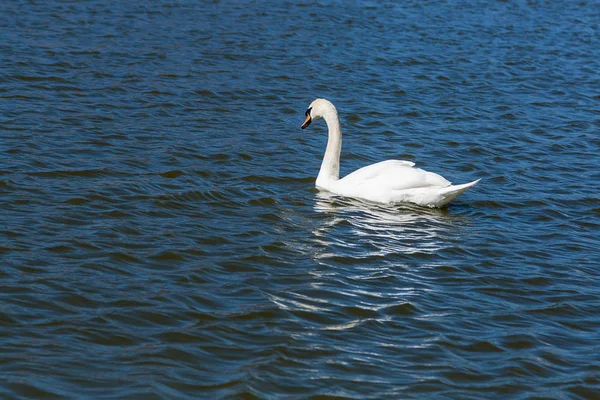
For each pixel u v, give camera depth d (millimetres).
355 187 17359
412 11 39312
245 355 11094
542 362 11523
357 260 14336
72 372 10406
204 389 10250
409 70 29328
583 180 19531
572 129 23797
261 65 28484
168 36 31312
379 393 10492
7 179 16828
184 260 13852
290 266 13898
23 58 26578
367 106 24797
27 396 9859
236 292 12836
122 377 10375
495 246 15414
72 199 16078
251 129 21969
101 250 13945
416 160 20609
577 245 15742
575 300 13484
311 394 10344
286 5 38500
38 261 13367
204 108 23484
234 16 35531
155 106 23188
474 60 31281
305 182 18250
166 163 18641
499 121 24203
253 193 17219
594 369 11422
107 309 12008
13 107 21953
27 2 34688
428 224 16250
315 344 11484
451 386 10781
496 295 13500
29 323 11500
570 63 31734
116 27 31969
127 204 16094
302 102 24828
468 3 42156
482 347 11820
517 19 39156
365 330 11992
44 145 19172
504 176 19609
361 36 33812
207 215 15922
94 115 21875
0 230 14430
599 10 42469
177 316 11961
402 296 13125
